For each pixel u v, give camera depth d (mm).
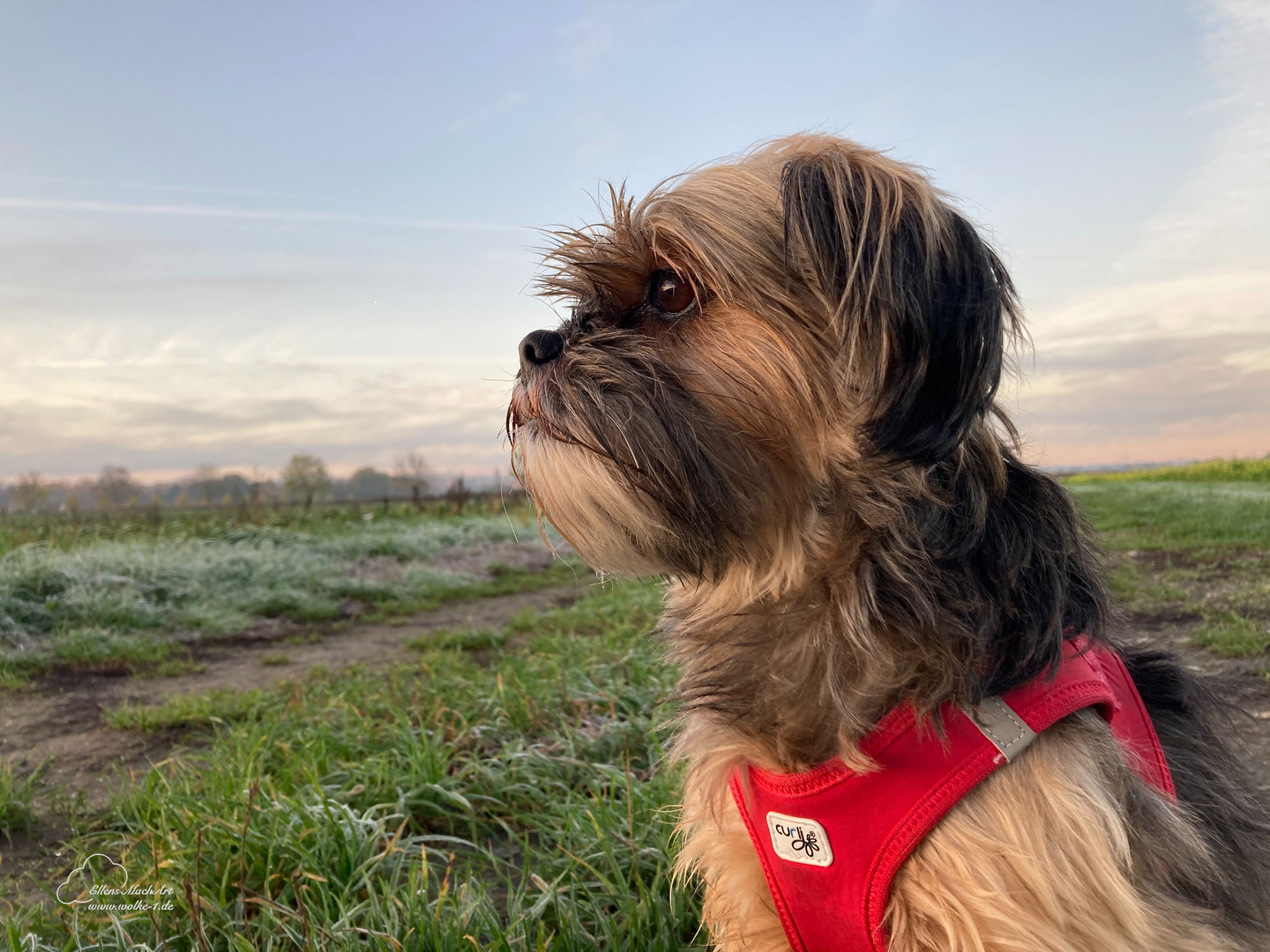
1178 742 357
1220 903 312
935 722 288
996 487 315
